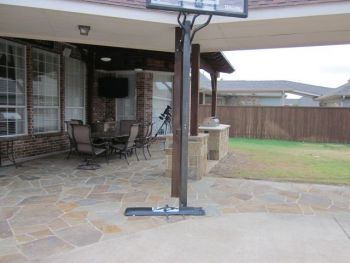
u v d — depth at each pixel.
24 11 4.39
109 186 5.58
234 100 24.22
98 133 8.12
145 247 3.30
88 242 3.38
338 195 5.29
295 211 4.46
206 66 8.27
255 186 5.75
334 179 6.57
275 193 5.33
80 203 4.62
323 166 8.15
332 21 4.52
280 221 4.07
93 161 7.58
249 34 5.29
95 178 6.13
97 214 4.20
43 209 4.34
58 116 9.09
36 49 8.10
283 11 4.37
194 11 3.87
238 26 4.79
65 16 4.59
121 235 3.57
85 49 9.88
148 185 5.70
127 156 8.64
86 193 5.12
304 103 28.52
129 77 11.49
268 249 3.29
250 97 23.94
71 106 9.74
